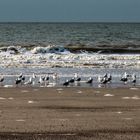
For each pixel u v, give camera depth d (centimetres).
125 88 3388
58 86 3566
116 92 3133
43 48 7194
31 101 2723
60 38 12756
